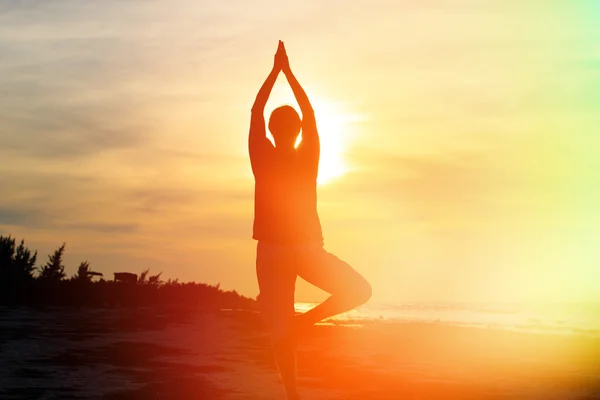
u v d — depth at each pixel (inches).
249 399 277.4
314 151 222.7
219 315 818.2
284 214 213.3
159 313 812.6
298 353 462.0
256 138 223.5
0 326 562.6
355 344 533.0
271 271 212.5
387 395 298.8
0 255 913.5
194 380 324.5
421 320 1002.1
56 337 492.7
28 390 287.7
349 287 210.4
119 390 292.5
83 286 938.7
